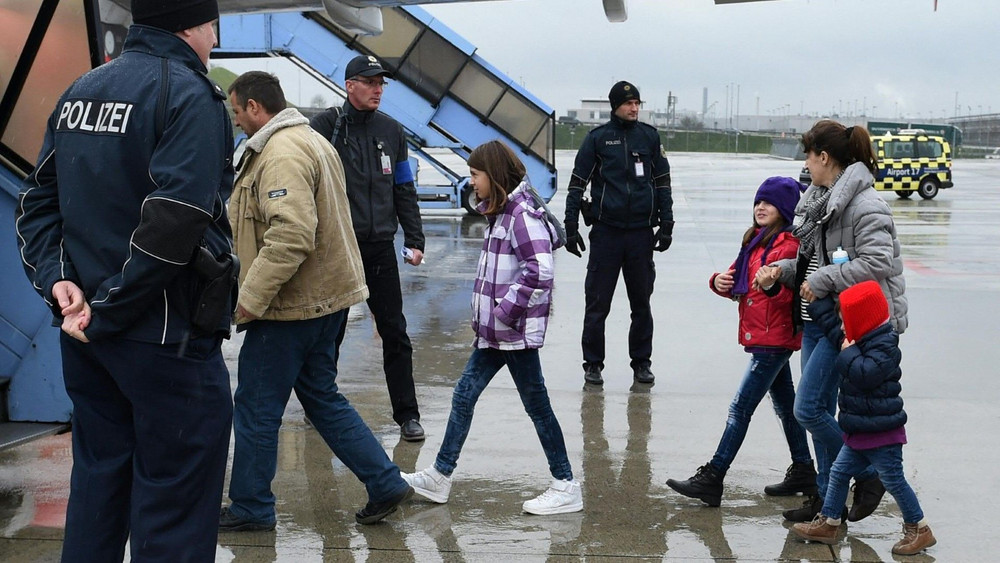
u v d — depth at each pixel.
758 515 4.46
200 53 3.00
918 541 4.01
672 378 7.00
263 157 4.02
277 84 4.20
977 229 17.62
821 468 4.32
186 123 2.79
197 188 2.76
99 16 4.80
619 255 6.67
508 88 18.39
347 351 7.88
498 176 4.25
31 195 2.98
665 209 6.74
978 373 7.14
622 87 6.50
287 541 4.11
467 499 4.64
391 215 5.43
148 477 2.99
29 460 5.03
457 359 7.57
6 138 4.86
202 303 2.90
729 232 16.77
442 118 18.44
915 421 5.88
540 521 4.37
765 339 4.36
